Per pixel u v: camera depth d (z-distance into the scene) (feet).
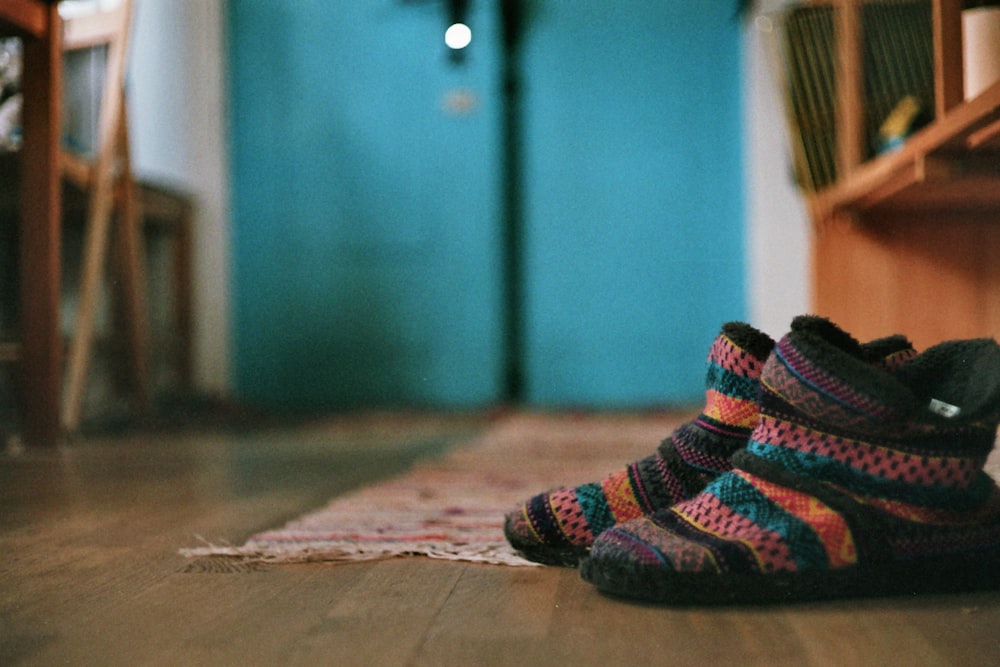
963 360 2.18
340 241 9.66
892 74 5.43
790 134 5.54
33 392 5.94
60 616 1.95
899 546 1.97
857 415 1.98
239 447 6.15
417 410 9.12
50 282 5.83
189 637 1.77
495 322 9.48
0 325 7.52
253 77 9.71
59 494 4.00
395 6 9.54
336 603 2.02
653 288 9.52
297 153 9.69
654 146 9.48
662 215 9.49
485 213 9.47
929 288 4.95
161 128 9.77
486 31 9.43
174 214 9.21
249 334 9.77
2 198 6.97
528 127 9.64
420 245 9.56
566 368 9.64
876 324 4.99
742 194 9.38
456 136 9.50
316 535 2.82
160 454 5.72
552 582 2.21
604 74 9.52
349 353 9.66
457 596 2.07
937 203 4.73
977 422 2.01
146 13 9.75
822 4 5.49
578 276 9.61
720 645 1.67
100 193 6.61
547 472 4.55
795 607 1.93
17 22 5.42
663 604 1.96
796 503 2.02
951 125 3.27
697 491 2.38
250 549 2.62
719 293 9.45
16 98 6.75
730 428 2.36
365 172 9.61
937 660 1.57
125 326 7.85
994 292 4.88
